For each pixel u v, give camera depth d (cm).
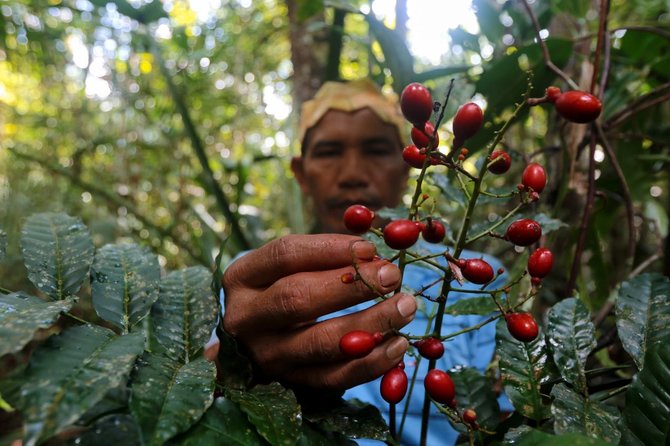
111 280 69
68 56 317
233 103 359
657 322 68
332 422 63
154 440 46
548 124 140
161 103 321
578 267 108
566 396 62
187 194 304
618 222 202
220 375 74
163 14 227
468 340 134
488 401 78
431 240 64
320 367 64
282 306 61
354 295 59
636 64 153
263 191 399
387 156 164
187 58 278
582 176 135
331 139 163
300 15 182
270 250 65
